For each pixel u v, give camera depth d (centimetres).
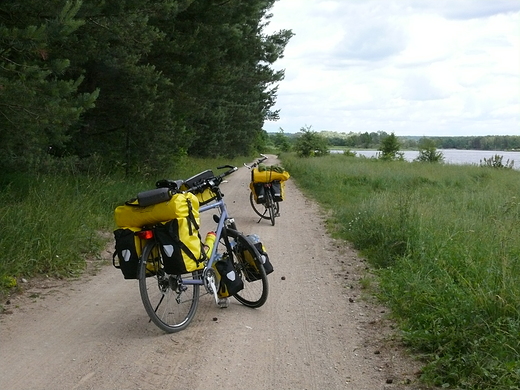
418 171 2800
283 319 572
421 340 479
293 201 1672
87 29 1057
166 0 1206
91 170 1370
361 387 420
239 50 1847
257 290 608
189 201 517
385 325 550
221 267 582
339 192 1875
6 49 780
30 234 755
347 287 696
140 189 1417
